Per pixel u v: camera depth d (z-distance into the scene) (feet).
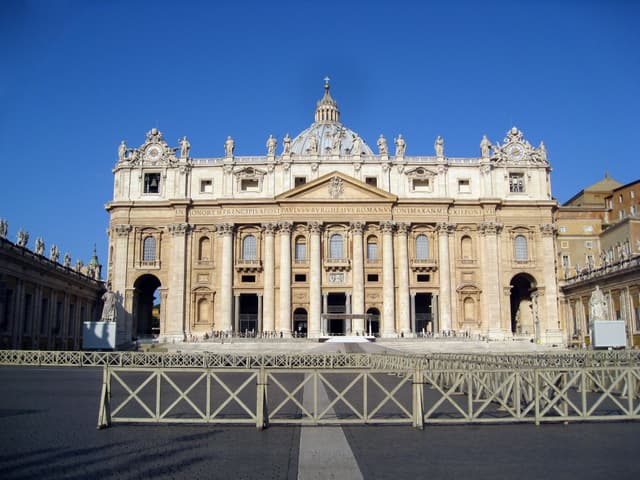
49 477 45.57
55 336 254.68
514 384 73.10
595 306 228.63
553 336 307.78
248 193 318.86
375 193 312.91
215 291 312.50
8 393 100.17
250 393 104.06
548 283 312.91
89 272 324.60
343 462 50.37
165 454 53.31
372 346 224.74
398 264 312.71
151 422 69.56
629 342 246.27
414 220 314.55
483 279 313.32
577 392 104.78
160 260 316.81
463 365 100.12
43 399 91.76
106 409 66.74
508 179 324.19
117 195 322.96
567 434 63.10
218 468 48.44
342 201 311.68
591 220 341.62
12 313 211.41
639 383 92.58
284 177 318.24
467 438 60.90
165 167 322.75
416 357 120.16
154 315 566.77
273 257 312.71
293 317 310.65
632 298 246.27
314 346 242.17
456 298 312.09
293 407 85.20
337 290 310.86
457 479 45.44
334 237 317.83
